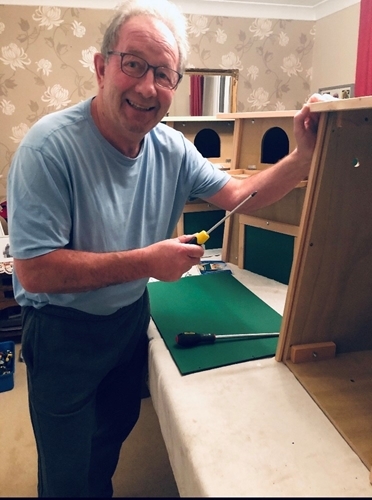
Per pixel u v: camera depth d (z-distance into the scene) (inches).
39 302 36.5
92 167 33.8
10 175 31.9
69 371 37.4
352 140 31.4
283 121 54.0
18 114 94.3
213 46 101.6
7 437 61.4
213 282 56.2
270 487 23.8
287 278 55.7
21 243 30.7
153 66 32.7
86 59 94.8
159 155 39.4
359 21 86.8
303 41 107.9
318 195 32.1
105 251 35.8
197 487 24.7
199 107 95.8
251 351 38.4
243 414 30.0
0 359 75.3
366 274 35.9
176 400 31.7
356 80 89.1
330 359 36.9
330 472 24.9
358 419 28.9
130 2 33.4
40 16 90.1
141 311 42.0
